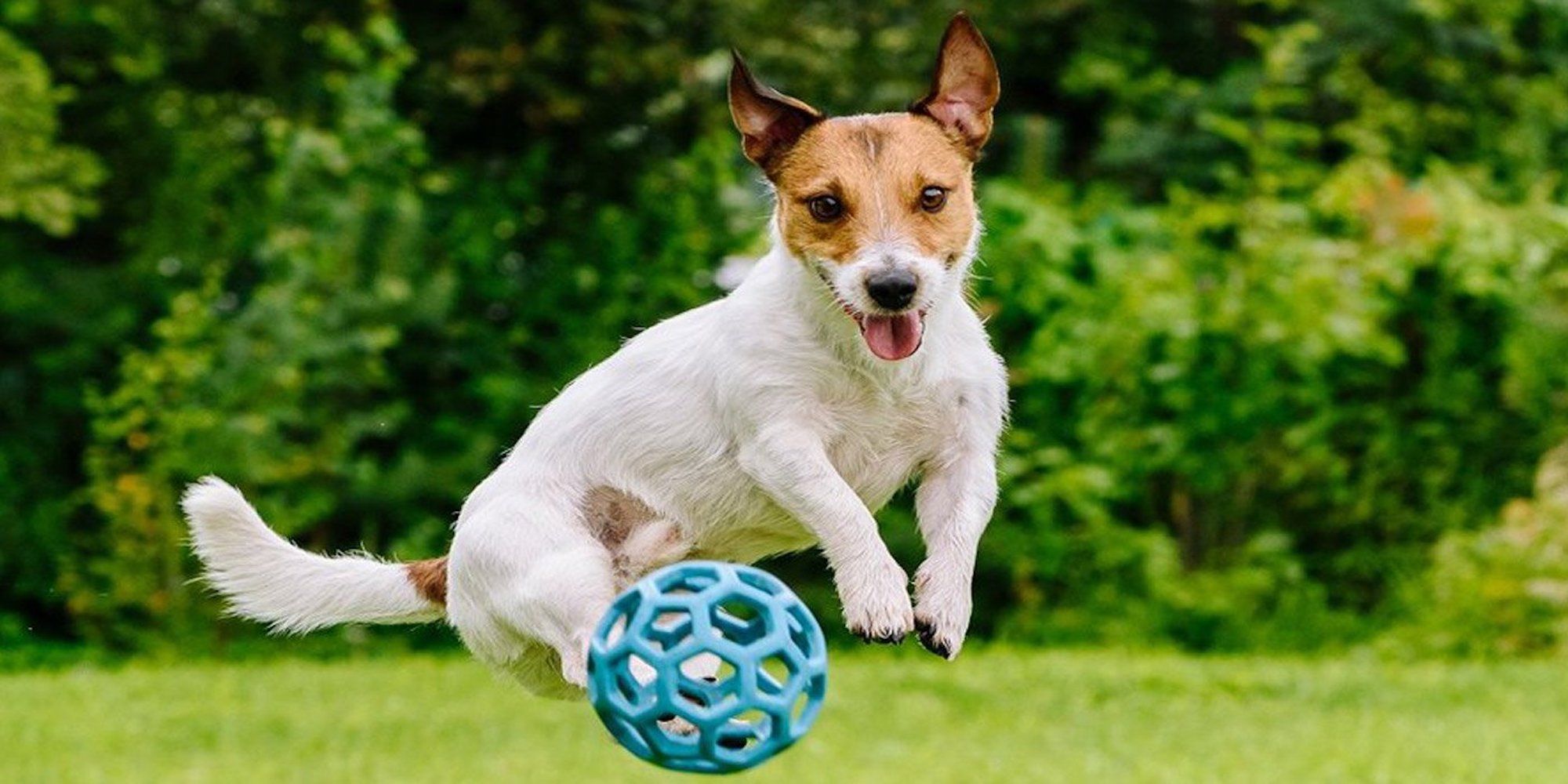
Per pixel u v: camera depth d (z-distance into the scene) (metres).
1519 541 14.20
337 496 15.04
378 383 15.20
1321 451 14.82
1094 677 12.58
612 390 6.41
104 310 16.56
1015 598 15.34
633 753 5.41
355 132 15.51
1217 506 15.30
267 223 15.85
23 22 16.70
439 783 9.48
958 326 6.25
